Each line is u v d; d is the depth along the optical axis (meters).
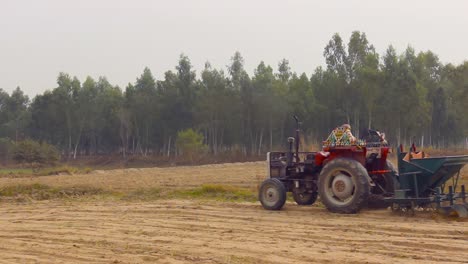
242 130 58.19
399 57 48.72
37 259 7.86
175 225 10.67
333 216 11.09
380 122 48.56
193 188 18.50
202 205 13.71
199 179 22.73
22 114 74.56
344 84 51.03
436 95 55.28
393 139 50.75
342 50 52.12
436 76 58.69
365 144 11.36
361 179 10.94
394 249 7.90
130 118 63.53
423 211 11.12
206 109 57.97
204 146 54.44
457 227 9.41
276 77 63.25
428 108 48.16
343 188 11.19
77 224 11.19
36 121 70.06
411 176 10.88
